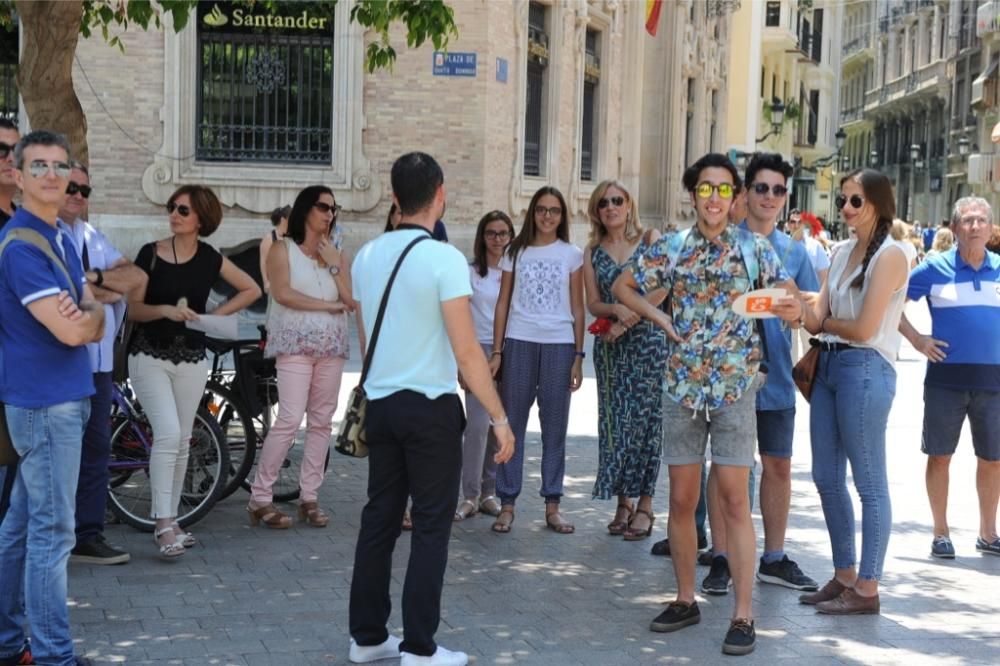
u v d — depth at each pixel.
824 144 101.38
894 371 9.68
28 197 7.66
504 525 11.95
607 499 12.30
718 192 8.62
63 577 7.82
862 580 9.60
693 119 46.06
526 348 11.94
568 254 12.05
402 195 8.16
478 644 8.74
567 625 9.22
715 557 10.16
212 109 26.17
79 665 8.02
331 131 26.23
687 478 9.05
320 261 11.78
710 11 46.59
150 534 11.45
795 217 21.30
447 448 8.07
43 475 7.64
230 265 11.19
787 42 79.44
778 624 9.36
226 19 25.78
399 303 8.04
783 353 10.20
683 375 8.84
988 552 11.59
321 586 9.99
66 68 12.49
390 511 8.28
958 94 94.44
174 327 10.56
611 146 34.78
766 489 10.41
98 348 10.07
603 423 11.67
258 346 12.66
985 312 11.27
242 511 12.41
